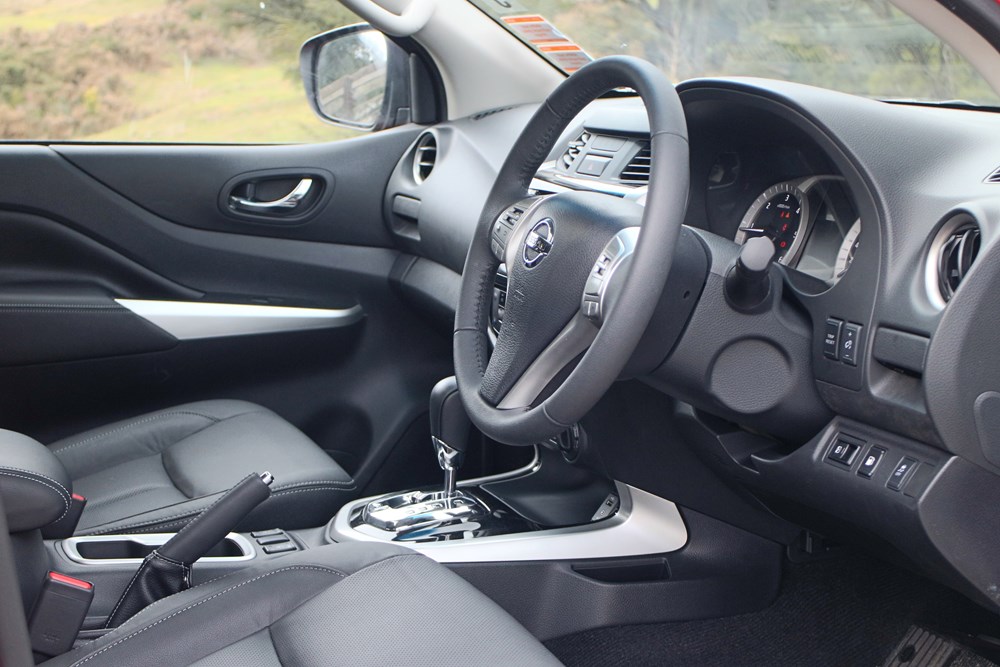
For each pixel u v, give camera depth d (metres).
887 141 1.24
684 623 1.77
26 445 1.14
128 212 2.11
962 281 1.10
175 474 1.69
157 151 2.12
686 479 1.66
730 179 1.52
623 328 1.08
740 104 1.37
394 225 2.29
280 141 2.28
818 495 1.35
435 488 1.83
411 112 2.38
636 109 1.81
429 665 0.99
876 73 1.48
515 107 2.26
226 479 1.64
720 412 1.37
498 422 1.23
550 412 1.14
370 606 1.08
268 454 1.72
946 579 1.27
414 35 2.21
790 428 1.36
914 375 1.18
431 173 2.17
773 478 1.42
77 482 1.68
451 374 2.41
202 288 2.21
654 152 1.10
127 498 1.62
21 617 0.73
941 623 1.77
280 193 2.24
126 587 1.33
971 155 1.21
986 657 1.64
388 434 2.33
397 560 1.17
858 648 1.72
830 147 1.26
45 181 2.04
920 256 1.17
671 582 1.69
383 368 2.35
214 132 2.25
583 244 1.19
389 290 2.36
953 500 1.17
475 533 1.64
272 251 2.25
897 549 1.33
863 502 1.27
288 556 1.19
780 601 1.80
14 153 2.02
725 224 1.54
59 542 1.41
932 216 1.17
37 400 2.05
